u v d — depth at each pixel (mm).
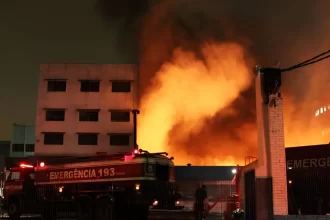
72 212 20344
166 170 18453
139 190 17062
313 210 13805
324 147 14641
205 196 17859
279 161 12180
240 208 15867
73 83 52219
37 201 20250
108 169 18062
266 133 12391
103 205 17438
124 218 18094
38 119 51531
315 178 14500
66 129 51312
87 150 50781
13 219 21031
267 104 12578
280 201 11969
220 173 37750
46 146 50875
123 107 51375
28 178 20969
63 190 19328
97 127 51188
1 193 22219
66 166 19516
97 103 51688
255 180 12273
